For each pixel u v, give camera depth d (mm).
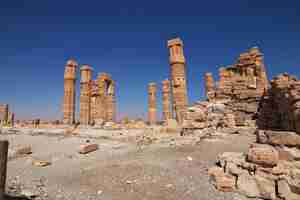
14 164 15430
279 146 9281
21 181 10820
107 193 8836
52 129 30453
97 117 35219
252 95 21234
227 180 8719
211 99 22594
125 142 21156
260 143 10383
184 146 16125
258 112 20359
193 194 8359
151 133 22297
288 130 11055
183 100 22266
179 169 11086
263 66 22938
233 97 22156
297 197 7398
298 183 7492
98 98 35844
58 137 25781
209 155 13359
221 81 22984
